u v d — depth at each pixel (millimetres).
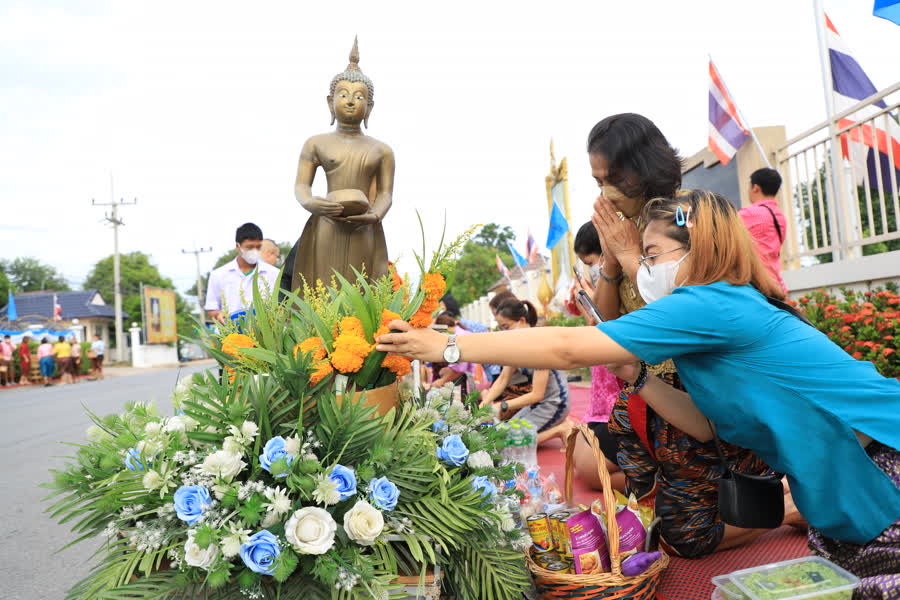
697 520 2473
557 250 15344
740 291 1863
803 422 1802
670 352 1817
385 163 3367
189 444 1827
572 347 1793
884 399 1776
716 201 1938
